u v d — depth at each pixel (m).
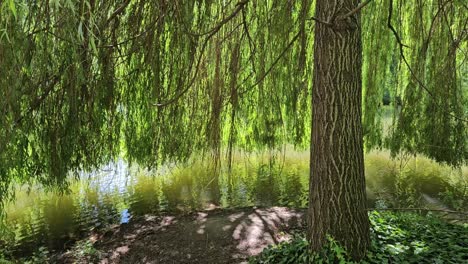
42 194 8.44
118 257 5.76
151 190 8.72
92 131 5.03
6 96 3.67
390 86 7.12
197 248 5.77
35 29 3.88
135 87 5.67
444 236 4.80
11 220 7.27
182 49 4.97
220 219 6.64
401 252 4.20
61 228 6.93
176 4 4.02
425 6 6.36
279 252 4.75
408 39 6.64
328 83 3.76
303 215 6.75
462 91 6.84
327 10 3.70
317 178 3.98
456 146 6.59
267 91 5.88
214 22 5.18
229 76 5.24
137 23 4.78
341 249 3.80
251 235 6.00
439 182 8.78
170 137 5.70
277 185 8.91
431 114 6.61
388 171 9.60
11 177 4.68
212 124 4.79
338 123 3.78
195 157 6.19
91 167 5.56
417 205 7.55
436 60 6.22
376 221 5.11
